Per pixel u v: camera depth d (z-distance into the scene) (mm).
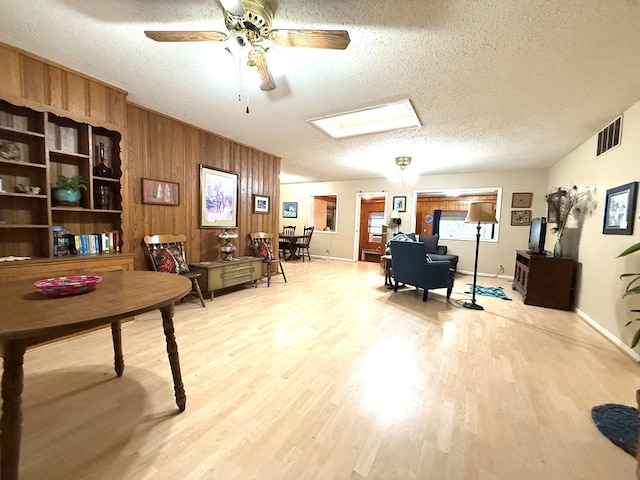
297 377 1867
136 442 1290
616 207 2688
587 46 1756
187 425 1406
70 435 1320
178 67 2199
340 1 1486
